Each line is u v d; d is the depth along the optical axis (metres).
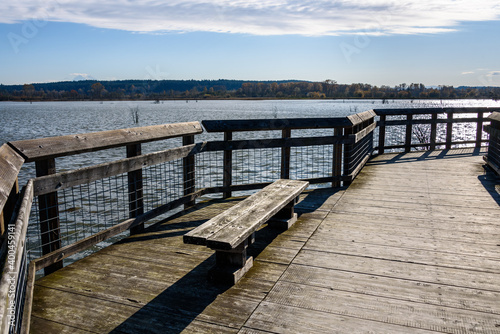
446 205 5.52
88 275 3.38
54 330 2.55
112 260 3.71
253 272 3.43
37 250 6.83
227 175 5.88
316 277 3.32
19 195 2.88
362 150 8.12
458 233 4.39
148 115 83.00
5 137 34.69
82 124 52.69
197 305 2.87
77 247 3.55
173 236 4.39
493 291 3.06
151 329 2.56
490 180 7.08
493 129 7.59
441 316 2.71
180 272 3.44
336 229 4.55
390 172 7.91
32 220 8.37
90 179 3.60
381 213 5.16
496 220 4.84
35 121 60.28
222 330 2.55
